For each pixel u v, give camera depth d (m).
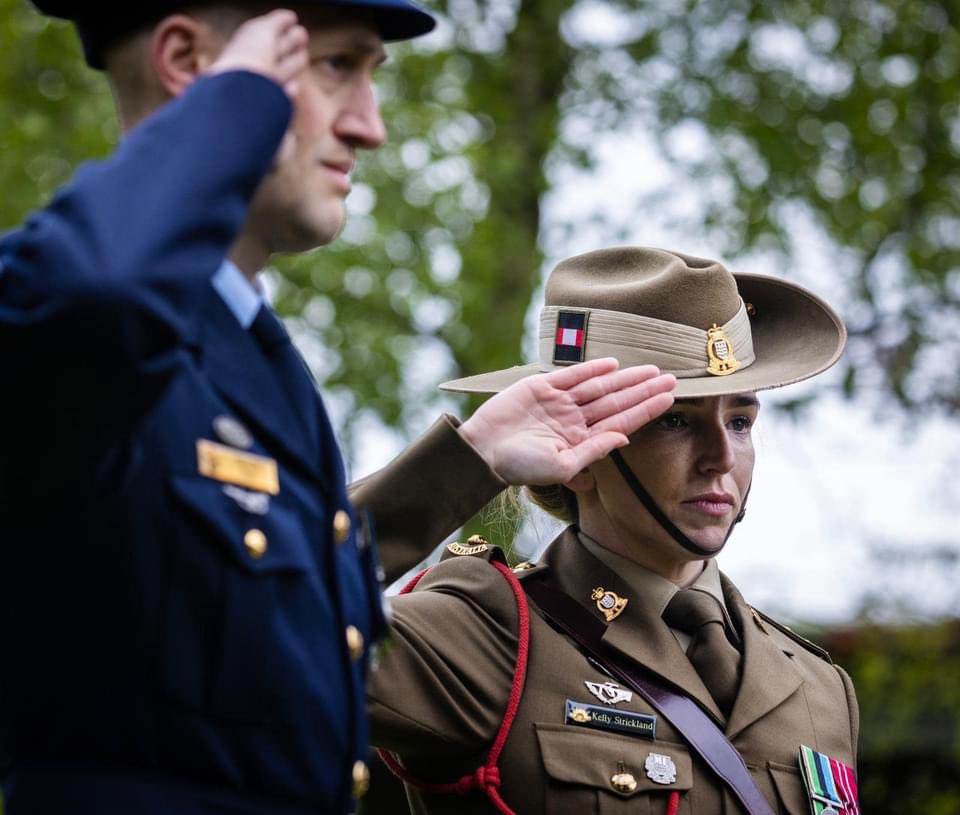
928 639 19.48
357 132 4.83
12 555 4.32
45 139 21.17
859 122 23.67
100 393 4.06
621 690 6.63
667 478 6.64
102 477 4.24
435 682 6.43
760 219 22.42
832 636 19.89
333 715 4.52
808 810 6.64
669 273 6.91
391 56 22.62
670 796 6.43
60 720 4.25
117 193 4.16
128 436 4.17
